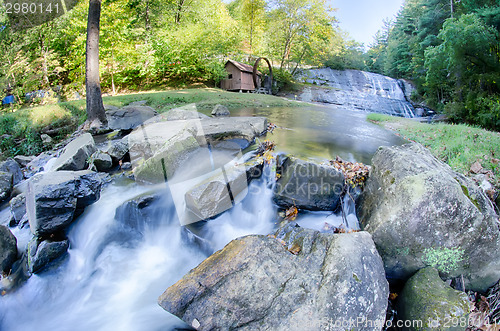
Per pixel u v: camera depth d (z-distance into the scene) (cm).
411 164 309
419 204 272
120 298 306
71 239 358
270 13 2786
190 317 229
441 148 559
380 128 847
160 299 244
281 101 1495
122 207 372
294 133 704
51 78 2067
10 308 293
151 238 361
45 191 331
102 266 345
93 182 388
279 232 317
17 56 1573
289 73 2703
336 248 255
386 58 3838
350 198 388
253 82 2236
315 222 364
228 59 2314
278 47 2872
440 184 275
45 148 812
